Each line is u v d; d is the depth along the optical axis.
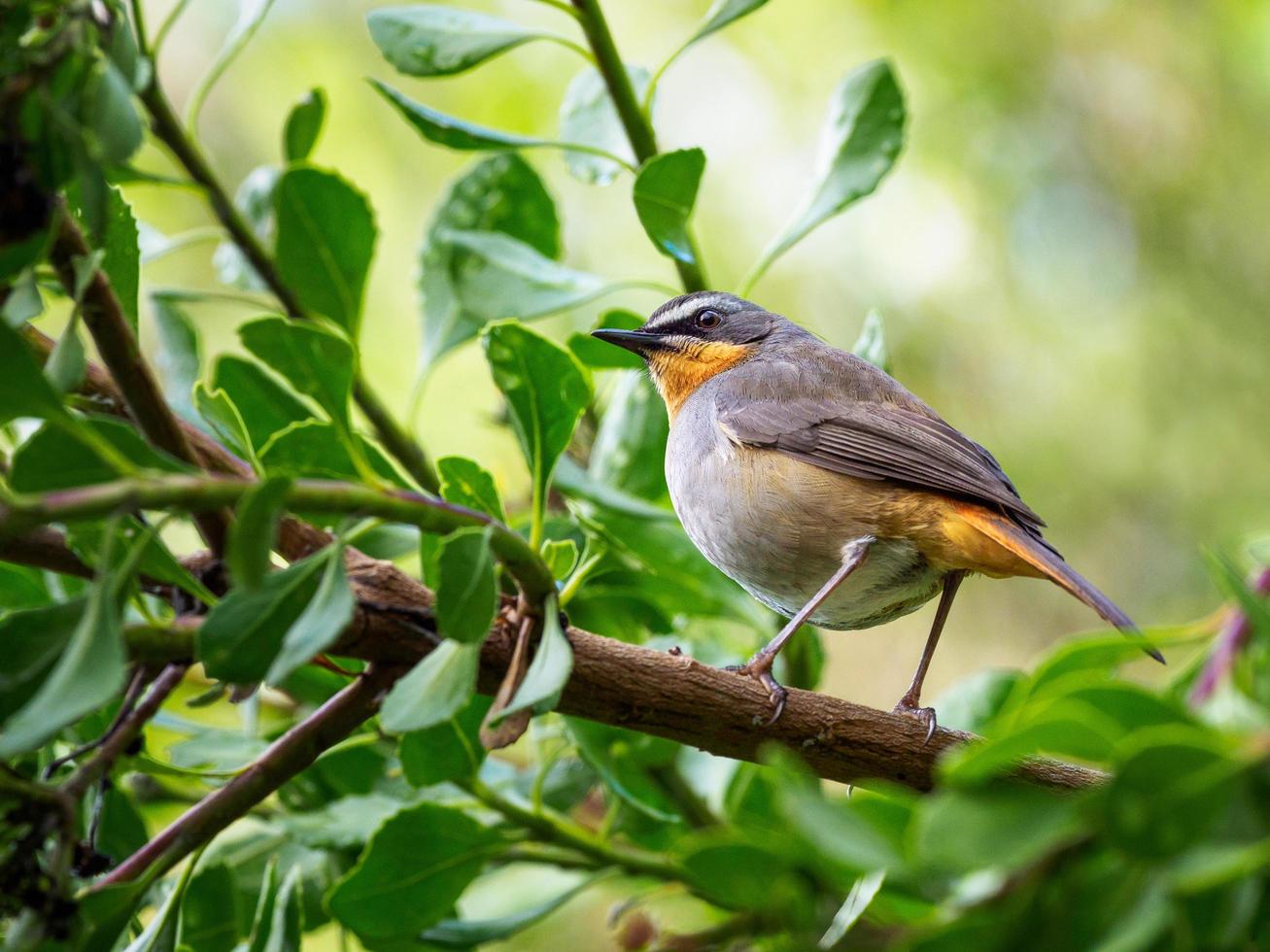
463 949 7.43
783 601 9.95
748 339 11.19
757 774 8.59
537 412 6.45
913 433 9.61
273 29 16.45
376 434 9.88
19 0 4.45
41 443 4.39
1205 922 3.72
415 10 8.48
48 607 4.60
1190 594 15.75
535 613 5.96
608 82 8.91
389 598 6.07
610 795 8.89
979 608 16.64
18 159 4.45
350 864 8.22
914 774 6.99
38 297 4.64
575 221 16.19
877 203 16.64
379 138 16.22
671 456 10.21
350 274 9.12
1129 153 16.67
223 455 6.91
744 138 16.53
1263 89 16.44
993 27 16.61
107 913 5.46
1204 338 16.31
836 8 16.58
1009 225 16.59
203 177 9.89
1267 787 3.66
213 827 5.91
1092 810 3.67
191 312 15.63
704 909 8.88
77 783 5.03
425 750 6.98
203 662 4.84
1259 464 15.97
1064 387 16.38
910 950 3.82
